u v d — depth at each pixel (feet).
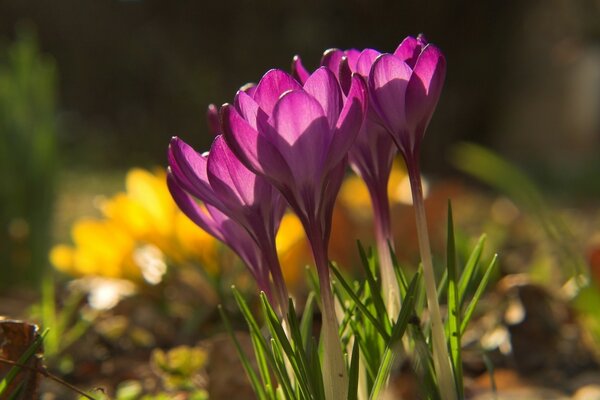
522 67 11.64
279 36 11.21
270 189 1.65
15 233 3.47
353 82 1.58
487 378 2.35
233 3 11.20
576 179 9.84
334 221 2.91
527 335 2.47
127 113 11.73
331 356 1.64
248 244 1.73
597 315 2.33
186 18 11.45
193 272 2.73
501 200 6.86
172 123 11.43
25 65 3.64
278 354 1.69
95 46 11.87
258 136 1.56
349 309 1.76
